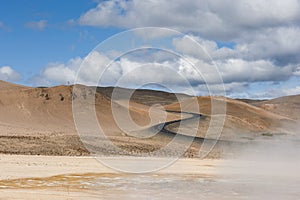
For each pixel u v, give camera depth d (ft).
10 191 71.36
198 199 70.90
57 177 89.45
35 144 156.56
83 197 68.95
